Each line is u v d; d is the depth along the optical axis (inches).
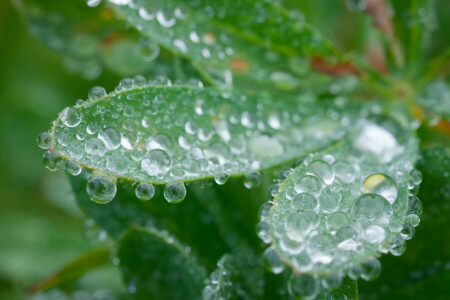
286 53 4.6
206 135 4.2
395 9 4.7
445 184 4.2
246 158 4.2
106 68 5.1
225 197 4.4
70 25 4.9
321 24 5.1
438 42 5.3
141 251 4.3
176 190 4.1
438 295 4.3
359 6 5.0
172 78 4.5
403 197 4.0
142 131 4.0
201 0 4.5
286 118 4.5
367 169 4.2
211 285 4.2
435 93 4.7
